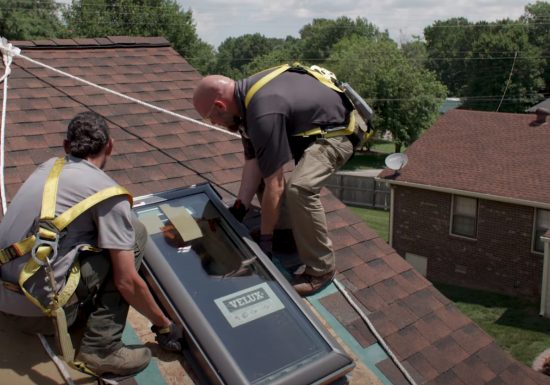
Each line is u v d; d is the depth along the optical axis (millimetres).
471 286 18078
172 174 4762
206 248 3234
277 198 3164
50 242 2424
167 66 6820
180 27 46969
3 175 4199
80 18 43969
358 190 29312
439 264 18734
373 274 4215
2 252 2488
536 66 55875
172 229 3305
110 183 2580
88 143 2645
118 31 45312
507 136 19297
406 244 19453
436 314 4094
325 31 92875
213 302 2932
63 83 5805
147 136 5234
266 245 3400
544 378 3998
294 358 2799
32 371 2635
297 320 3014
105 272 2590
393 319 3879
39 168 2664
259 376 2654
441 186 17984
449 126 20859
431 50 86250
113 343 2623
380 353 3498
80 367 2535
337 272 4105
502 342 14258
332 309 3652
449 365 3746
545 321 15438
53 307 2455
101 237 2498
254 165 3617
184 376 2758
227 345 2744
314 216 3297
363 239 4547
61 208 2479
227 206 3859
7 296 2588
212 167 5004
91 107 5496
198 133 5488
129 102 5762
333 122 3242
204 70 50875
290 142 3238
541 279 16453
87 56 6559
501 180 17406
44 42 6414
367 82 41375
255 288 3094
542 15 71375
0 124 4797
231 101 3188
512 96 56219
